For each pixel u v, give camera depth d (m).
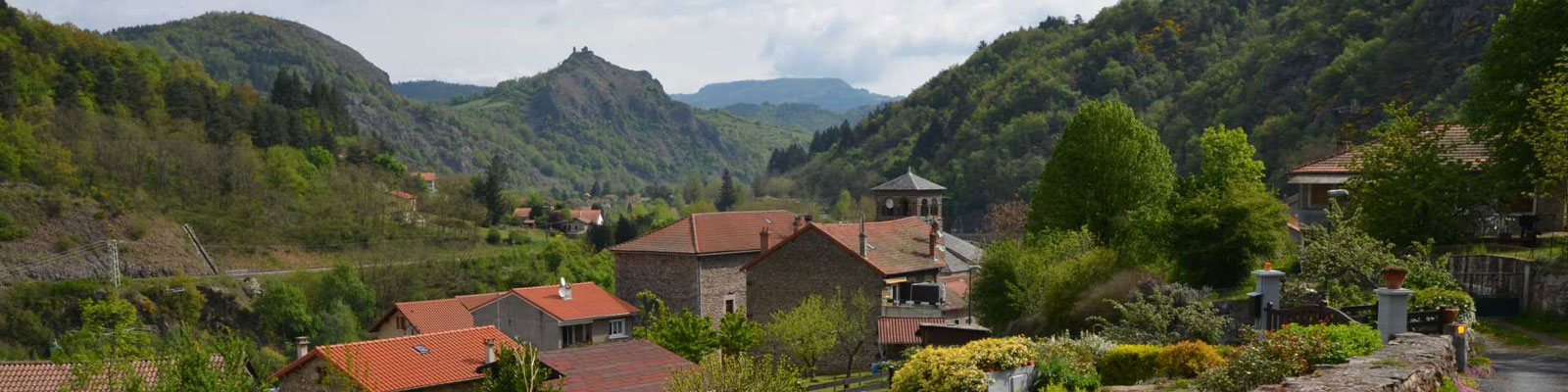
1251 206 40.41
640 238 73.88
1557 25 36.78
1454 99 123.75
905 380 26.05
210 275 129.12
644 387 37.44
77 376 23.72
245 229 153.75
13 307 110.25
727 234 73.19
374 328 73.19
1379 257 32.44
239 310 119.38
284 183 173.12
